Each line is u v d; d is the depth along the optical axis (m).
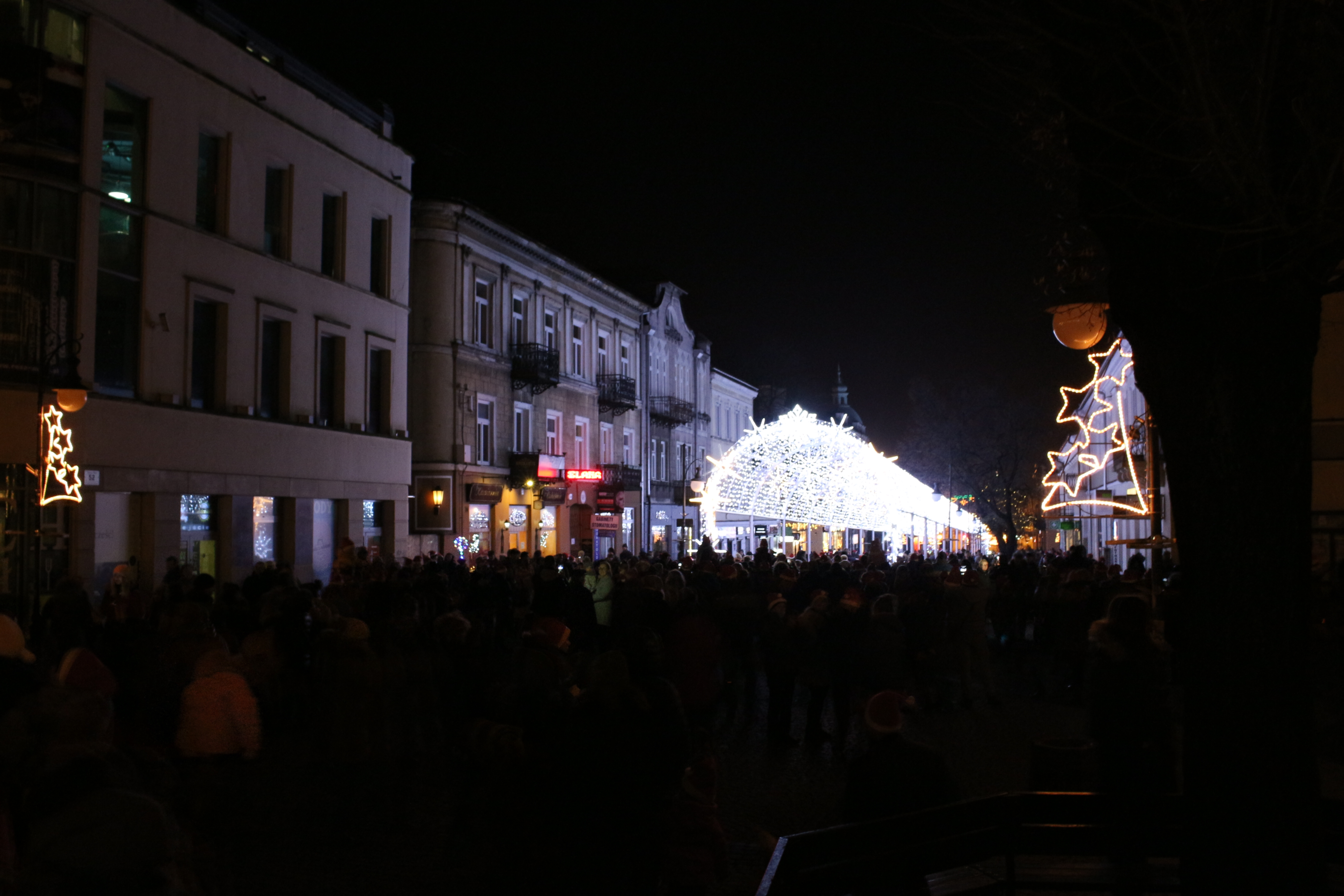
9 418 17.00
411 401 32.12
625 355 46.88
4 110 16.92
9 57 16.95
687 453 54.72
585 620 16.45
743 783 10.27
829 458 29.83
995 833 4.59
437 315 32.28
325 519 26.17
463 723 10.55
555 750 5.73
